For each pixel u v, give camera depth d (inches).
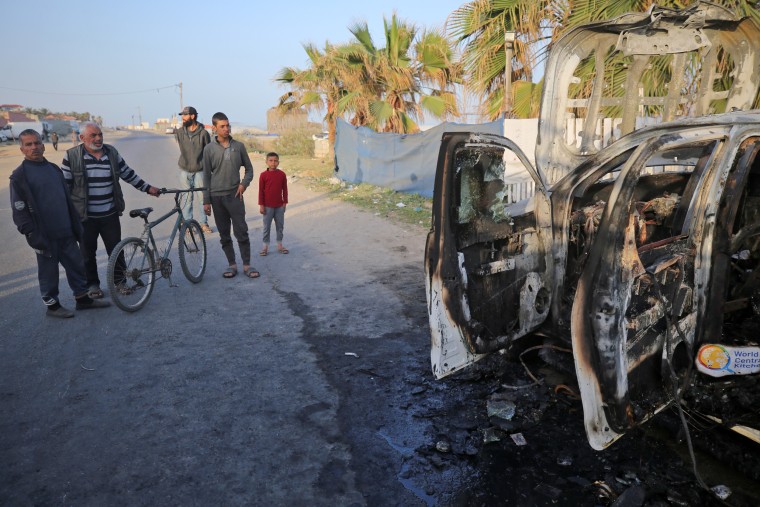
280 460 117.0
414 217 398.0
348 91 731.4
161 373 158.1
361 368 159.9
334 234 350.9
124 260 206.1
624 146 135.7
